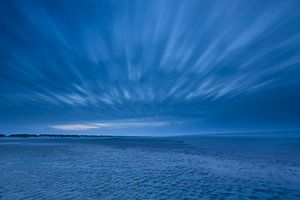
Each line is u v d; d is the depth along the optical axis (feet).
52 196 23.40
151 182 29.96
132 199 22.43
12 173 36.32
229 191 25.36
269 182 29.60
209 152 72.02
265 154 63.82
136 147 105.50
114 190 25.75
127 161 51.26
